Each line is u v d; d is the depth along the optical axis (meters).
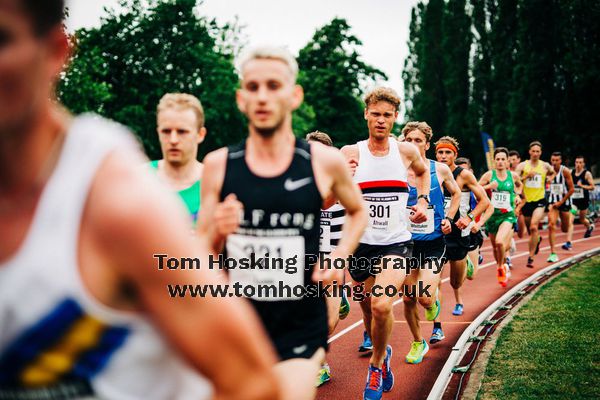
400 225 4.78
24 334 0.90
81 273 0.88
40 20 0.84
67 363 0.94
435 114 53.12
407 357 5.59
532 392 4.17
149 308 0.92
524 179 12.88
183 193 4.07
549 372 4.59
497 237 9.68
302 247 2.62
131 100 30.67
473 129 47.25
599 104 37.22
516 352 5.23
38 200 0.89
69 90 24.03
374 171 4.76
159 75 30.98
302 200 2.60
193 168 4.12
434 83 53.22
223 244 2.72
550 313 6.68
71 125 0.93
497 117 43.81
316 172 2.64
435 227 6.11
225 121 31.86
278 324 2.64
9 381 0.94
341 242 2.86
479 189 7.66
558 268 10.99
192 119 4.01
